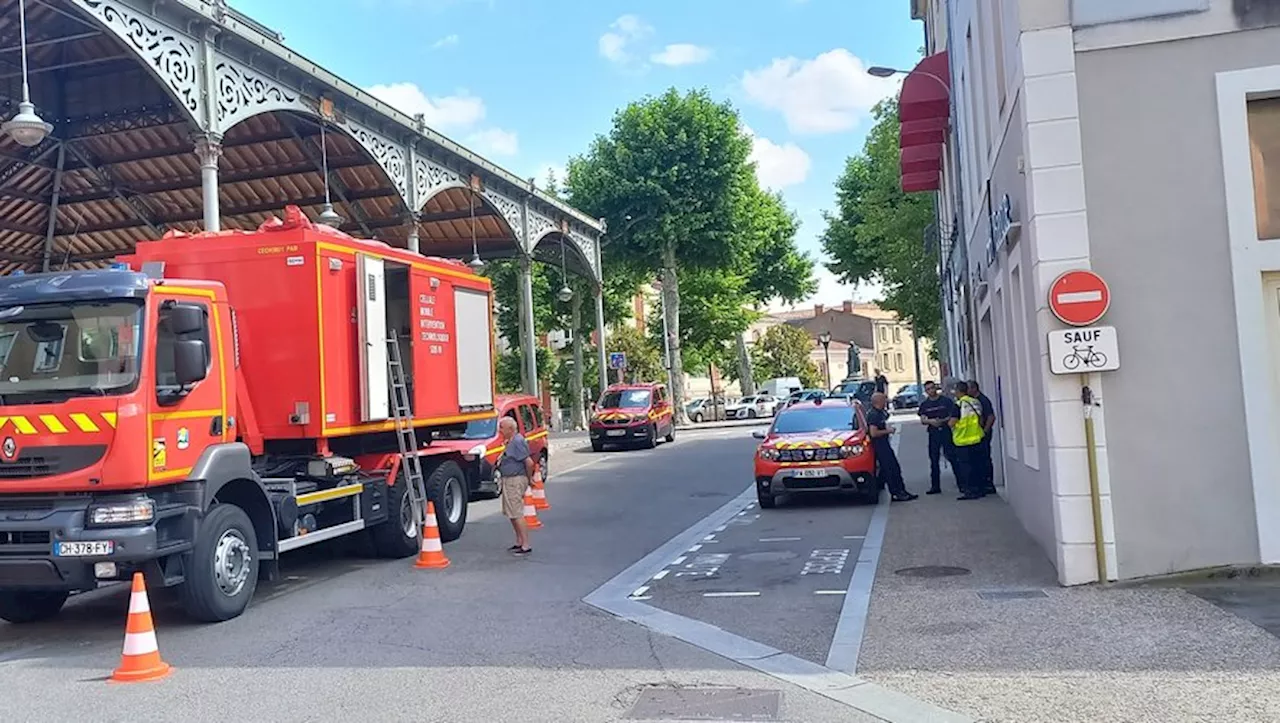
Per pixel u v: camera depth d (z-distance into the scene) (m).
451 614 8.83
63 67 19.03
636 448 31.41
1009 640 6.76
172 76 14.93
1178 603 7.33
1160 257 8.12
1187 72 8.14
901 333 110.50
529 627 8.17
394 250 12.45
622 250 44.72
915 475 19.17
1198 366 8.05
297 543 10.11
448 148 24.05
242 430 10.51
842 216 46.22
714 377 85.44
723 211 44.09
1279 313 8.09
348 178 26.14
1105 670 5.93
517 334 52.50
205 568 8.61
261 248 10.77
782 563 10.64
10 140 21.66
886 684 6.03
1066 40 8.30
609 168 44.12
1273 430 7.96
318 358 10.65
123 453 8.01
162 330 8.51
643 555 11.82
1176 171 8.13
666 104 44.00
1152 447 8.10
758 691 6.07
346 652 7.55
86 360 8.23
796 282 57.69
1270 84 8.00
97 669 7.41
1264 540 7.89
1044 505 9.68
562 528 14.48
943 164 24.41
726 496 17.84
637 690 6.21
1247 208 8.02
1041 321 8.33
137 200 26.44
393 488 12.08
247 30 16.17
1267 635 6.36
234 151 24.06
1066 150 8.28
